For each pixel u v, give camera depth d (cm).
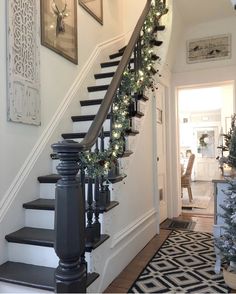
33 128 273
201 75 469
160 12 389
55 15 321
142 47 348
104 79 400
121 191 275
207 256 298
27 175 256
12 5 243
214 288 230
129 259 286
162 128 467
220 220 259
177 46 472
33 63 271
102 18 441
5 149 234
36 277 194
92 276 199
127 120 273
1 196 227
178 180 493
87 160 188
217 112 1031
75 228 162
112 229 249
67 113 333
